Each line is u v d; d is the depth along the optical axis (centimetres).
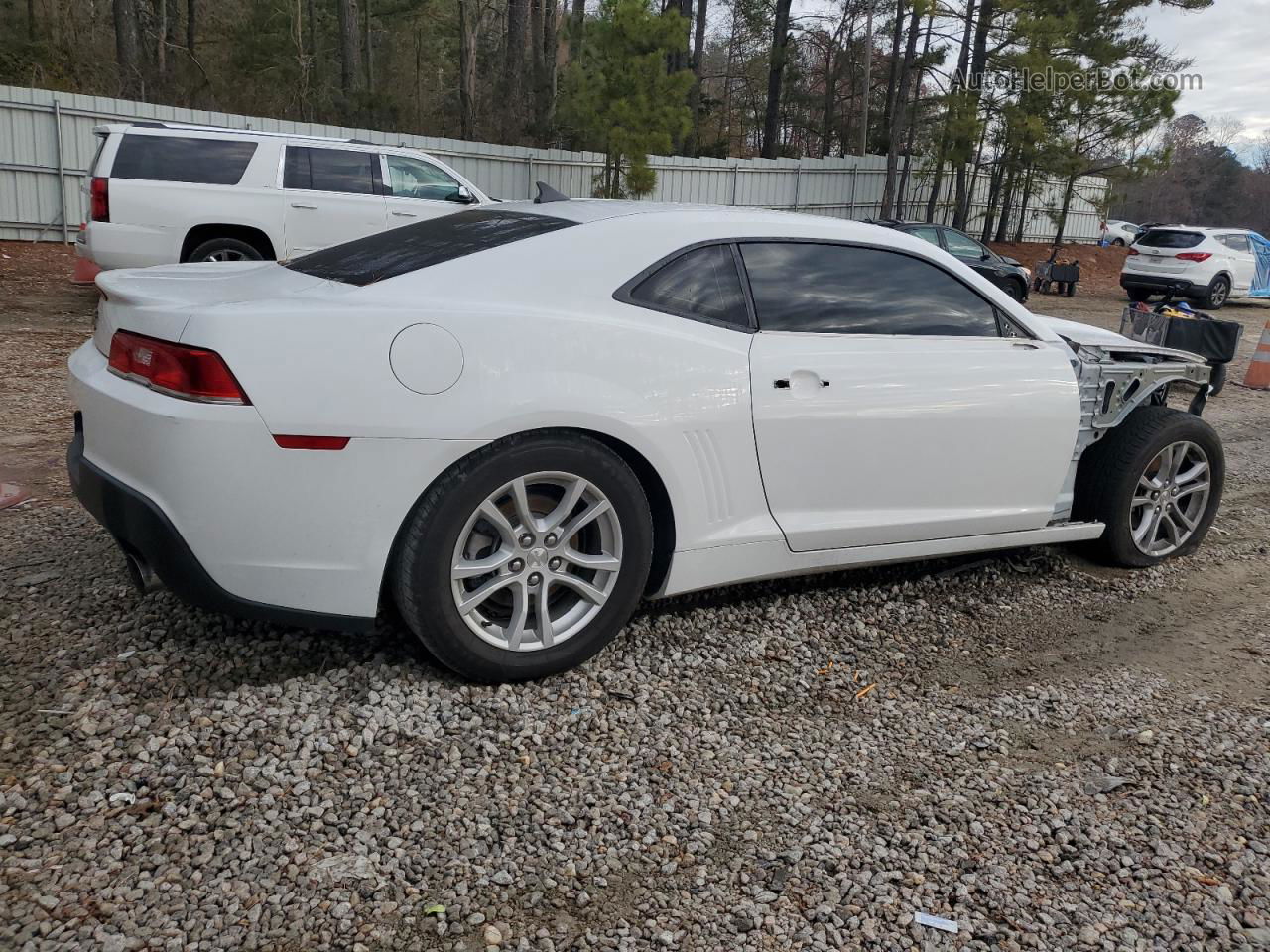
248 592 277
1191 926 226
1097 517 446
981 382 382
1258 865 250
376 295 290
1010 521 407
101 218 972
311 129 1798
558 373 295
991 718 321
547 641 311
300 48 2572
